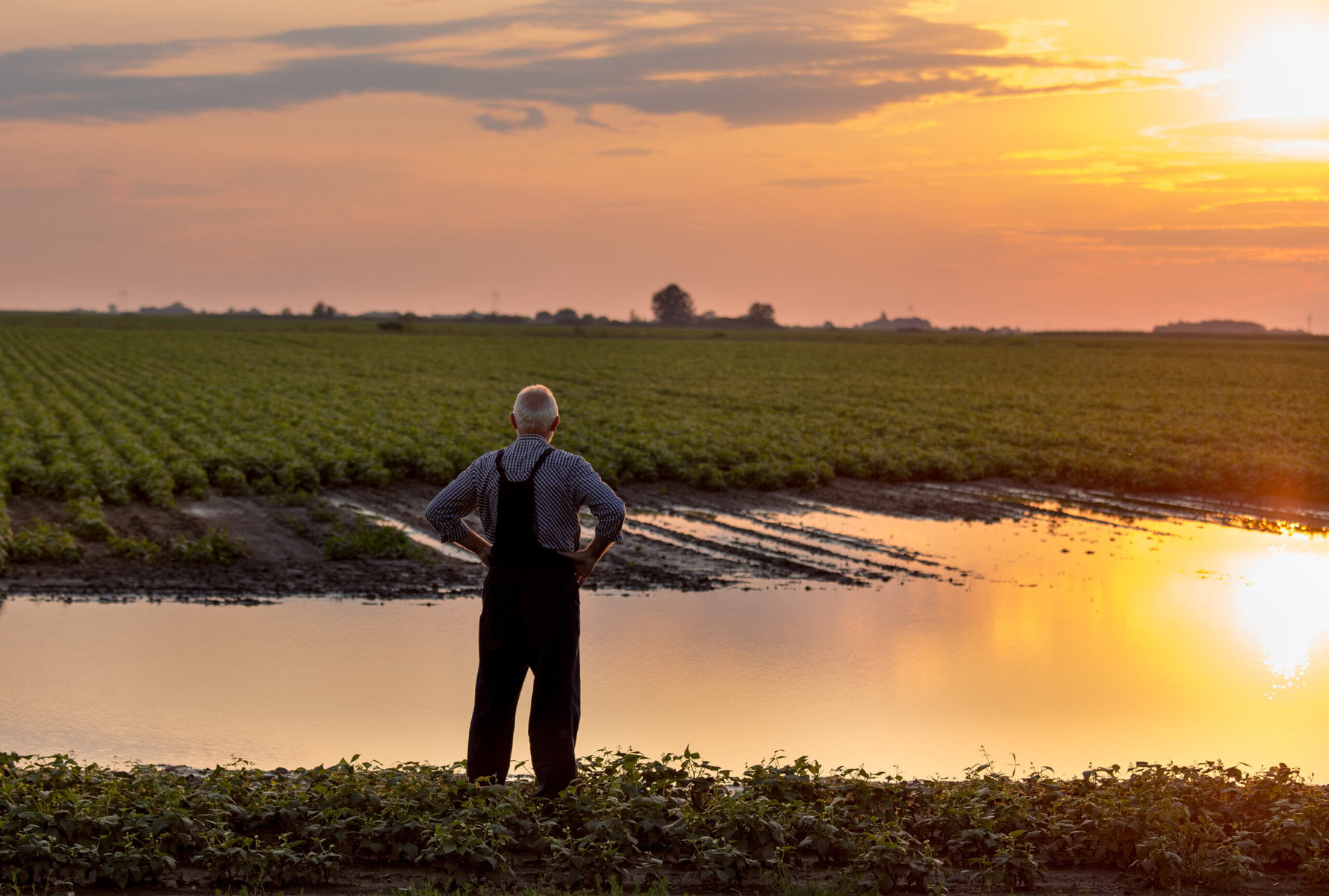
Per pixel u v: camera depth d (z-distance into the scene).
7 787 6.30
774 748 9.31
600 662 11.93
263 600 14.73
